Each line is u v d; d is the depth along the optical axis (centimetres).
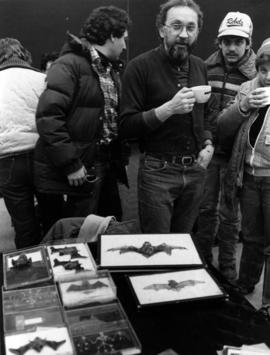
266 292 181
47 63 273
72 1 335
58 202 196
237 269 225
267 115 160
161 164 157
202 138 166
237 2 345
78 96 162
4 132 179
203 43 353
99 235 122
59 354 81
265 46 152
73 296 97
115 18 162
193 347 85
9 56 182
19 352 81
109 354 81
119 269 107
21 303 96
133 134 155
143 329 90
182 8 140
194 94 140
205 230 220
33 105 180
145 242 118
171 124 152
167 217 164
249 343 86
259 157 165
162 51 149
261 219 178
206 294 99
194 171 164
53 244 122
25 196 194
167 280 104
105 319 91
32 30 338
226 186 183
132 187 327
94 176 177
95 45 166
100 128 172
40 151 171
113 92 177
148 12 346
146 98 154
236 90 202
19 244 203
